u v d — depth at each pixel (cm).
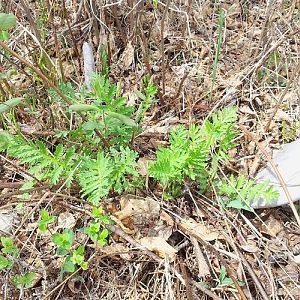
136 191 52
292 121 59
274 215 52
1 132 48
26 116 57
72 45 64
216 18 68
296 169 52
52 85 44
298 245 50
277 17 65
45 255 49
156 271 47
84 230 46
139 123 56
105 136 51
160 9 66
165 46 65
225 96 57
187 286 46
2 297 46
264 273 48
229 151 56
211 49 65
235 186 50
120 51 65
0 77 47
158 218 50
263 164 55
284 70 63
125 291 47
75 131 51
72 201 51
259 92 61
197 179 52
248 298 47
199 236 50
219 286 47
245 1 70
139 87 62
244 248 49
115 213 50
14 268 47
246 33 67
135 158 51
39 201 46
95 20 63
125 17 63
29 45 61
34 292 47
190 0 62
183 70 63
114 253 47
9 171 54
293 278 48
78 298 47
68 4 66
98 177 46
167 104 60
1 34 42
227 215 51
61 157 53
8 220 50
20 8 61
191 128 51
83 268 43
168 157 47
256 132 58
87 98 59
